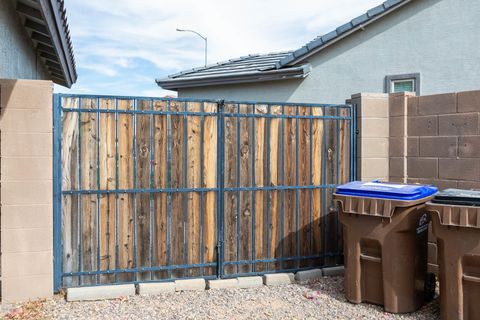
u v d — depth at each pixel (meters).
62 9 6.25
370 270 4.91
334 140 6.11
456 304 4.21
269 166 5.78
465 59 8.45
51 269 4.97
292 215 5.92
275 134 5.80
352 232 4.95
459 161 5.44
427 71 8.83
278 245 5.86
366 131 6.14
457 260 4.19
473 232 4.10
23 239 4.86
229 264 5.65
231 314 4.72
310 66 10.02
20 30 7.15
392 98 6.21
